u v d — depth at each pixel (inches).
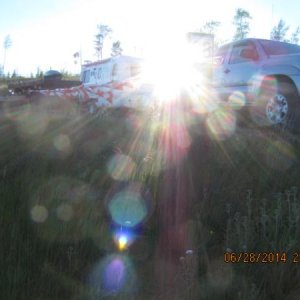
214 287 135.0
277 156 221.9
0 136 318.0
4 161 245.0
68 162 236.4
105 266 150.6
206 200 185.3
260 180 200.1
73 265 145.7
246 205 177.0
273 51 363.3
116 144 258.5
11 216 168.1
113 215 184.1
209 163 217.5
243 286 131.8
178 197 191.3
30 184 199.6
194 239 164.4
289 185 199.0
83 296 130.8
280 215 157.6
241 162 219.3
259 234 153.9
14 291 128.2
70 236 158.7
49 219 167.6
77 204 181.2
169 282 143.9
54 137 299.6
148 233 179.0
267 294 132.5
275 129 281.4
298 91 321.4
